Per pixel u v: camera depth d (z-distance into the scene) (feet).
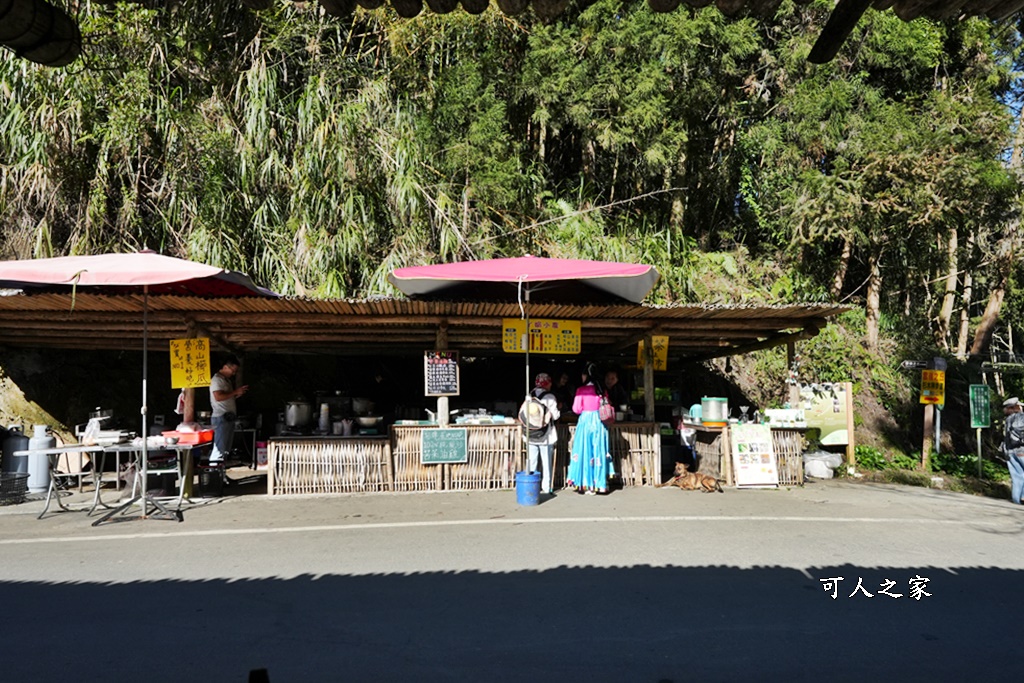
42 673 13.26
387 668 13.56
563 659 14.03
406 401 46.16
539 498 29.60
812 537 23.59
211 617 16.17
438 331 31.45
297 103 40.68
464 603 17.15
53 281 23.22
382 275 38.37
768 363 53.93
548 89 44.27
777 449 34.63
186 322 29.76
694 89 49.52
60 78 36.17
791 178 55.98
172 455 30.01
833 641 15.05
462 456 31.27
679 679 13.19
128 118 36.35
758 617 16.38
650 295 47.83
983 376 62.75
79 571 19.54
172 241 39.91
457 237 40.14
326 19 42.06
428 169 41.24
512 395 47.03
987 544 23.25
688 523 25.30
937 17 9.08
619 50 44.01
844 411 41.06
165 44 38.45
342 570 19.65
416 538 23.02
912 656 14.32
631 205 53.36
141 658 13.96
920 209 50.55
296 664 13.73
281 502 28.73
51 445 31.50
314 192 39.01
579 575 19.30
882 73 61.36
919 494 33.45
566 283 29.58
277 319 30.45
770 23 56.54
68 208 38.40
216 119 39.42
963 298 70.33
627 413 34.68
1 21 7.64
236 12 42.24
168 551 21.52
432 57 42.86
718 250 64.23
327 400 38.40
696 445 37.65
